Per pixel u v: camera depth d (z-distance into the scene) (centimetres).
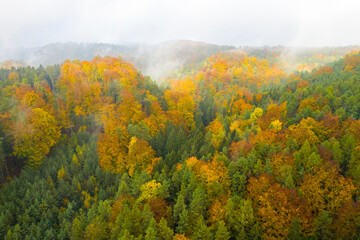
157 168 6062
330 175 4306
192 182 4747
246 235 3888
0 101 8288
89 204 5556
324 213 3716
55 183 6288
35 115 7356
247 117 8244
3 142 7219
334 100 7269
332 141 5203
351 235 3644
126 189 5138
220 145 6506
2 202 5431
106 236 4431
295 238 3575
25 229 4884
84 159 6856
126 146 7119
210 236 3775
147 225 4169
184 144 7000
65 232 4762
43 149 7181
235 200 4309
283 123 6575
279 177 4578
